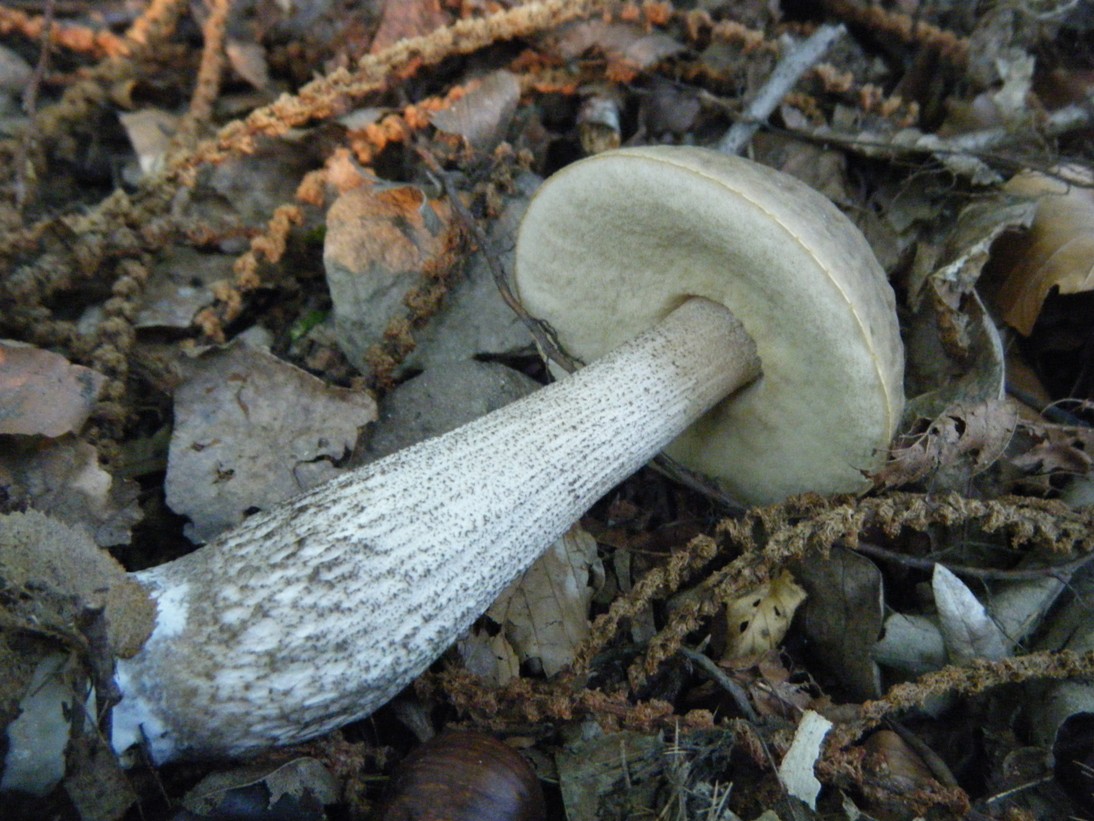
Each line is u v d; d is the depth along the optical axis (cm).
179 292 21
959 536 19
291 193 23
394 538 15
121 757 14
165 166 22
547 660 18
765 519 18
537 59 24
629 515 21
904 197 22
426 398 21
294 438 19
